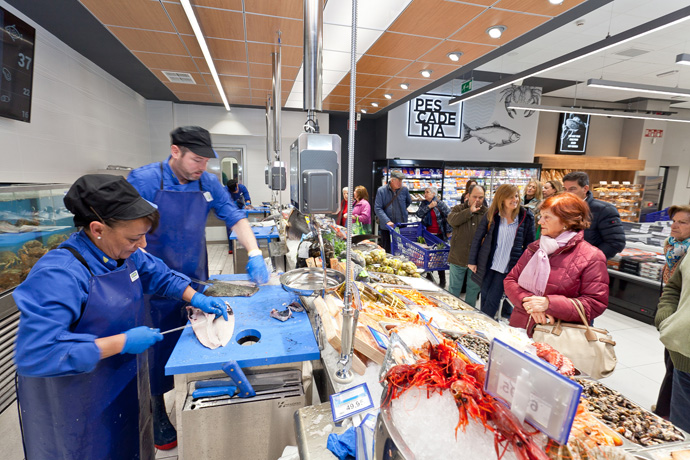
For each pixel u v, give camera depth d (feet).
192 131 5.77
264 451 4.20
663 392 6.86
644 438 2.67
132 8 10.93
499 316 10.19
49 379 3.42
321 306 4.52
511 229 9.55
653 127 33.55
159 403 6.34
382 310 4.71
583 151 33.53
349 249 3.24
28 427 3.64
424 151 28.89
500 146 30.07
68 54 14.06
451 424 1.70
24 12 11.19
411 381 1.93
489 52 14.47
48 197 8.93
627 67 23.21
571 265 5.46
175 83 19.85
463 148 29.53
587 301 5.20
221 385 4.14
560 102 32.81
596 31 18.24
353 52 2.93
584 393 3.26
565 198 5.62
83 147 15.26
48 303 3.18
